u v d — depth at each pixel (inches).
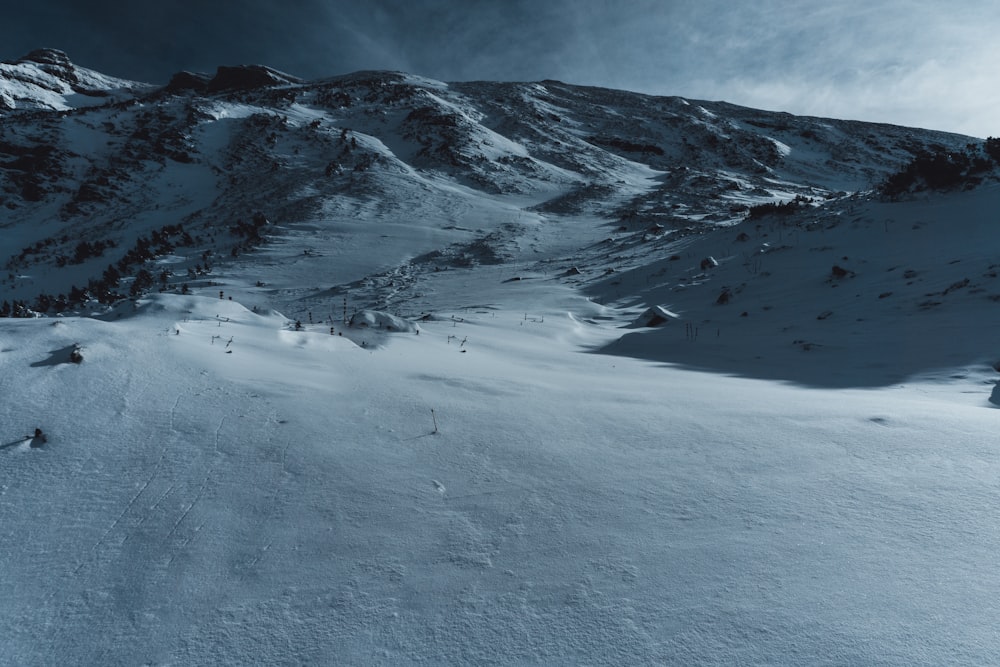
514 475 104.3
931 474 98.3
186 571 75.6
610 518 87.5
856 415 142.9
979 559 70.3
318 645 62.9
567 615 65.6
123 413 121.9
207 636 64.7
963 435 120.1
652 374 251.9
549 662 59.1
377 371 181.6
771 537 79.1
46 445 107.3
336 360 190.4
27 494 92.5
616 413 147.5
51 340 156.8
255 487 97.0
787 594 66.1
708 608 64.8
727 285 636.1
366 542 82.0
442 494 96.7
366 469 105.2
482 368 216.7
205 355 163.8
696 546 78.0
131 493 94.0
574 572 73.6
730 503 90.6
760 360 321.7
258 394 138.9
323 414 131.0
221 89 5039.4
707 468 106.2
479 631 64.1
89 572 75.4
